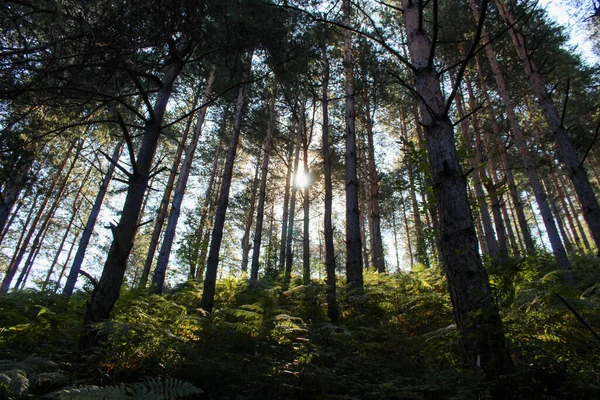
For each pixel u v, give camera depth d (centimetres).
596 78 1413
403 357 429
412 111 1527
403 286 768
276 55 625
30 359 293
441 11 1231
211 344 444
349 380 382
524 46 802
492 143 1488
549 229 966
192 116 1470
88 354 357
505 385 261
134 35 366
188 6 398
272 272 1305
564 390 259
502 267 284
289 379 382
